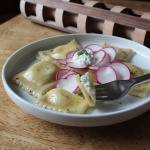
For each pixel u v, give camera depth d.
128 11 0.58
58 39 0.54
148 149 0.36
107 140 0.37
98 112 0.39
